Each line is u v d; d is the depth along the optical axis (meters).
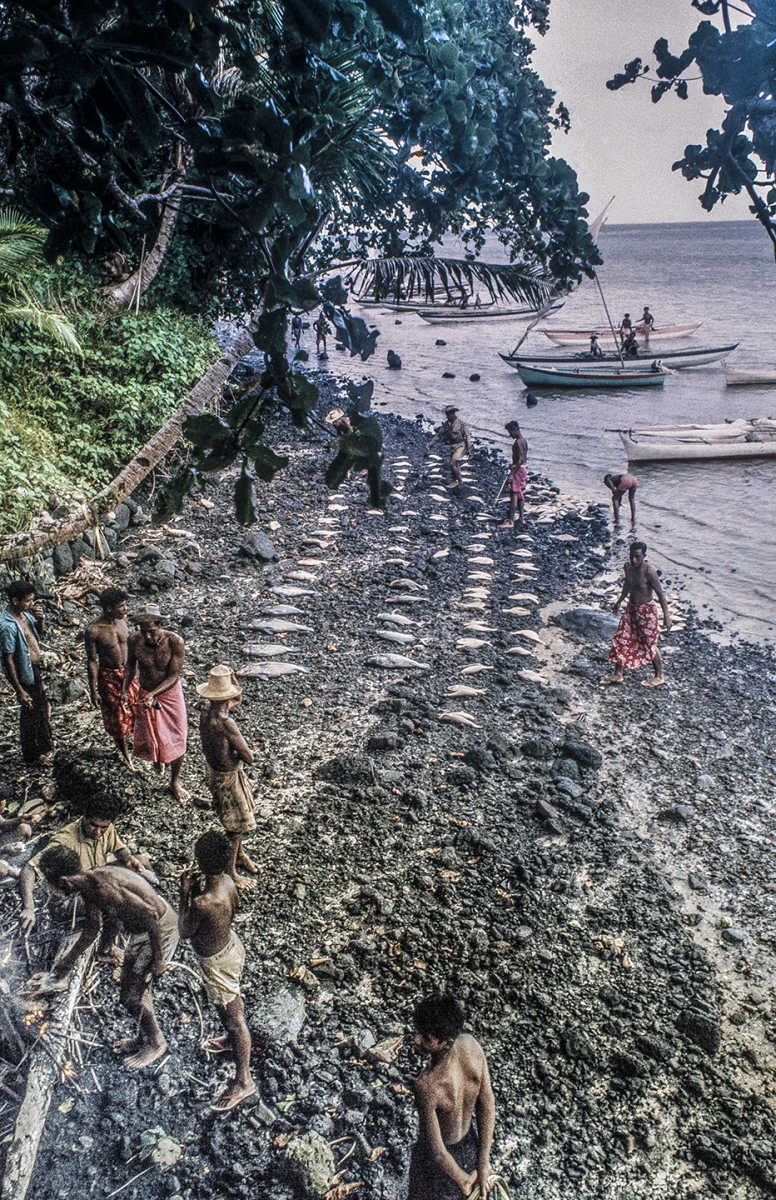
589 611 12.10
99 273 14.27
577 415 26.19
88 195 2.28
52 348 13.24
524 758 8.53
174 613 11.09
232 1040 4.65
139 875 4.83
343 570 13.30
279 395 2.35
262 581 12.42
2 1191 4.04
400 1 2.48
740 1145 4.70
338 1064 5.00
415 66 3.58
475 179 6.24
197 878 4.46
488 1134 3.82
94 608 10.66
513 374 32.84
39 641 9.66
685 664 11.18
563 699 9.98
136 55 1.97
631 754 8.89
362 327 2.39
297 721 8.91
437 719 9.11
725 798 8.14
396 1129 4.62
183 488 2.45
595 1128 4.79
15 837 6.47
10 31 1.94
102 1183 4.23
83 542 11.66
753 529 16.38
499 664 10.70
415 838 7.13
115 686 7.43
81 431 12.98
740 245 134.62
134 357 13.89
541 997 5.61
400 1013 5.41
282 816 7.31
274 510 15.61
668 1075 5.14
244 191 2.37
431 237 6.68
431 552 14.62
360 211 6.39
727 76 1.95
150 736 6.98
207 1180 4.30
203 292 16.41
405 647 10.90
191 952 5.73
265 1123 4.59
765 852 7.34
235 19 2.27
